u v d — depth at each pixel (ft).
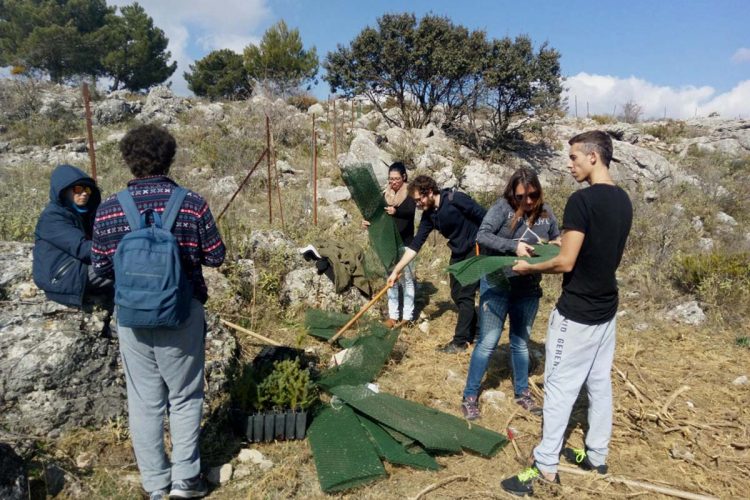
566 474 10.57
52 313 10.61
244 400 11.25
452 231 15.01
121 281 7.85
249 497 9.48
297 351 13.64
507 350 16.55
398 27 50.75
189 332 8.67
